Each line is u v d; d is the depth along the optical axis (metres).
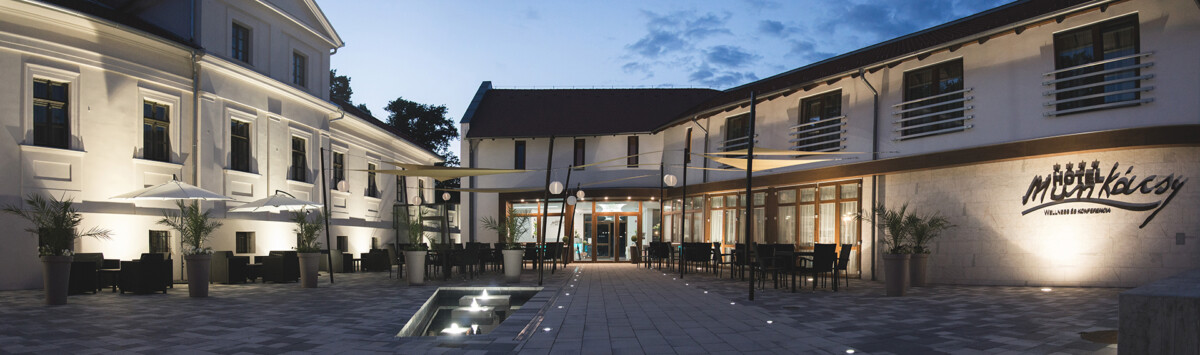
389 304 9.96
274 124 18.00
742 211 19.23
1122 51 11.76
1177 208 11.11
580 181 24.44
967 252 13.46
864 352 5.85
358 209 22.75
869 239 15.20
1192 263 10.95
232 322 7.90
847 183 15.95
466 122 25.14
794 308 9.30
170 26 15.35
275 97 18.11
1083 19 12.05
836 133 16.11
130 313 8.79
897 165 14.58
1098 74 11.75
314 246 13.59
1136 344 4.16
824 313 8.72
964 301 10.09
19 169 12.27
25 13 12.32
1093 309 8.69
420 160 29.31
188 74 15.28
